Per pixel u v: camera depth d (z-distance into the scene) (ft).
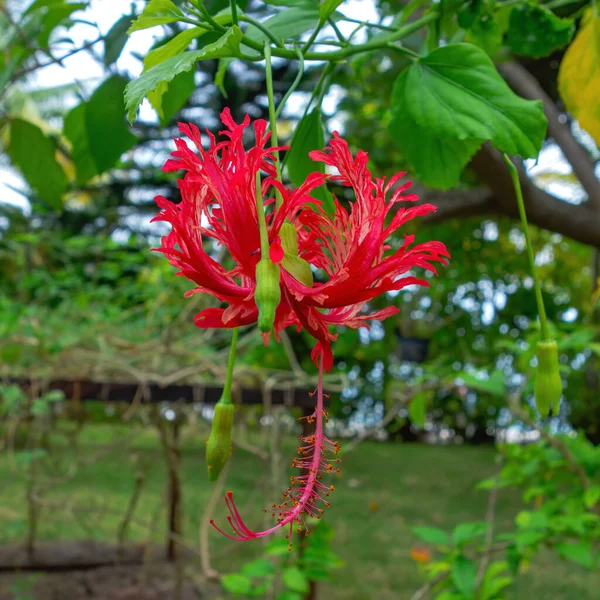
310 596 2.04
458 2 0.84
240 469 4.83
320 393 0.56
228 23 0.66
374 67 2.43
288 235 0.56
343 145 0.53
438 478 5.33
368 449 6.67
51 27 0.95
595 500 1.42
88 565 2.97
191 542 3.26
